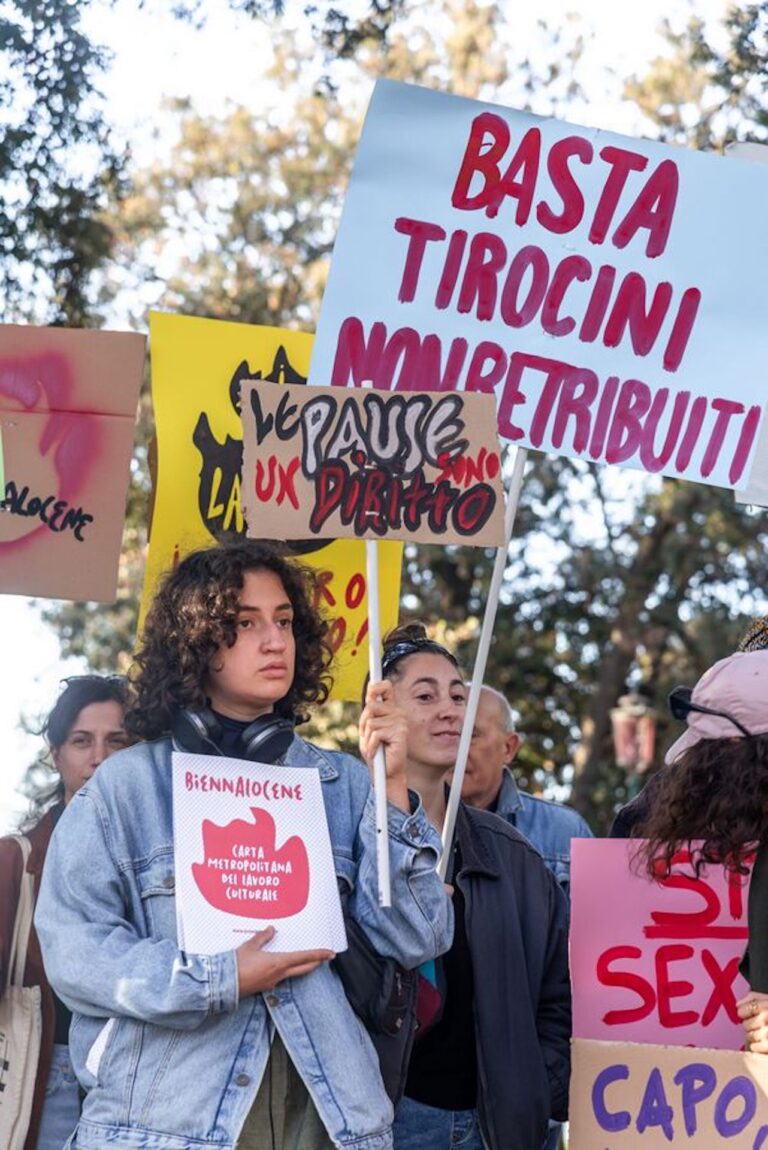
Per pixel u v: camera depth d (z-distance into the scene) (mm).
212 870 3332
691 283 4289
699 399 4266
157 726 3518
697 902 3992
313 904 3367
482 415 3781
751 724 3629
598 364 4250
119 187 8688
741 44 10828
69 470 4594
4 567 4562
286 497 3711
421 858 3453
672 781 3697
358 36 10469
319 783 3506
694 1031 3951
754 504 4336
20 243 8312
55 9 8055
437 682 4441
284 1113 3316
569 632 14484
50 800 4660
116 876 3357
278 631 3520
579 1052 3727
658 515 14086
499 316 4234
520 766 15148
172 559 4684
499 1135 3854
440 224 4234
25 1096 4105
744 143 4527
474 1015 3957
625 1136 3660
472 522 3756
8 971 4199
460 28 12094
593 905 4012
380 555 4852
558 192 4273
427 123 4250
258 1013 3293
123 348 4629
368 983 3414
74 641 12578
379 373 4188
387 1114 3330
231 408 4793
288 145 12688
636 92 11664
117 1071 3227
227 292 12594
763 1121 3574
